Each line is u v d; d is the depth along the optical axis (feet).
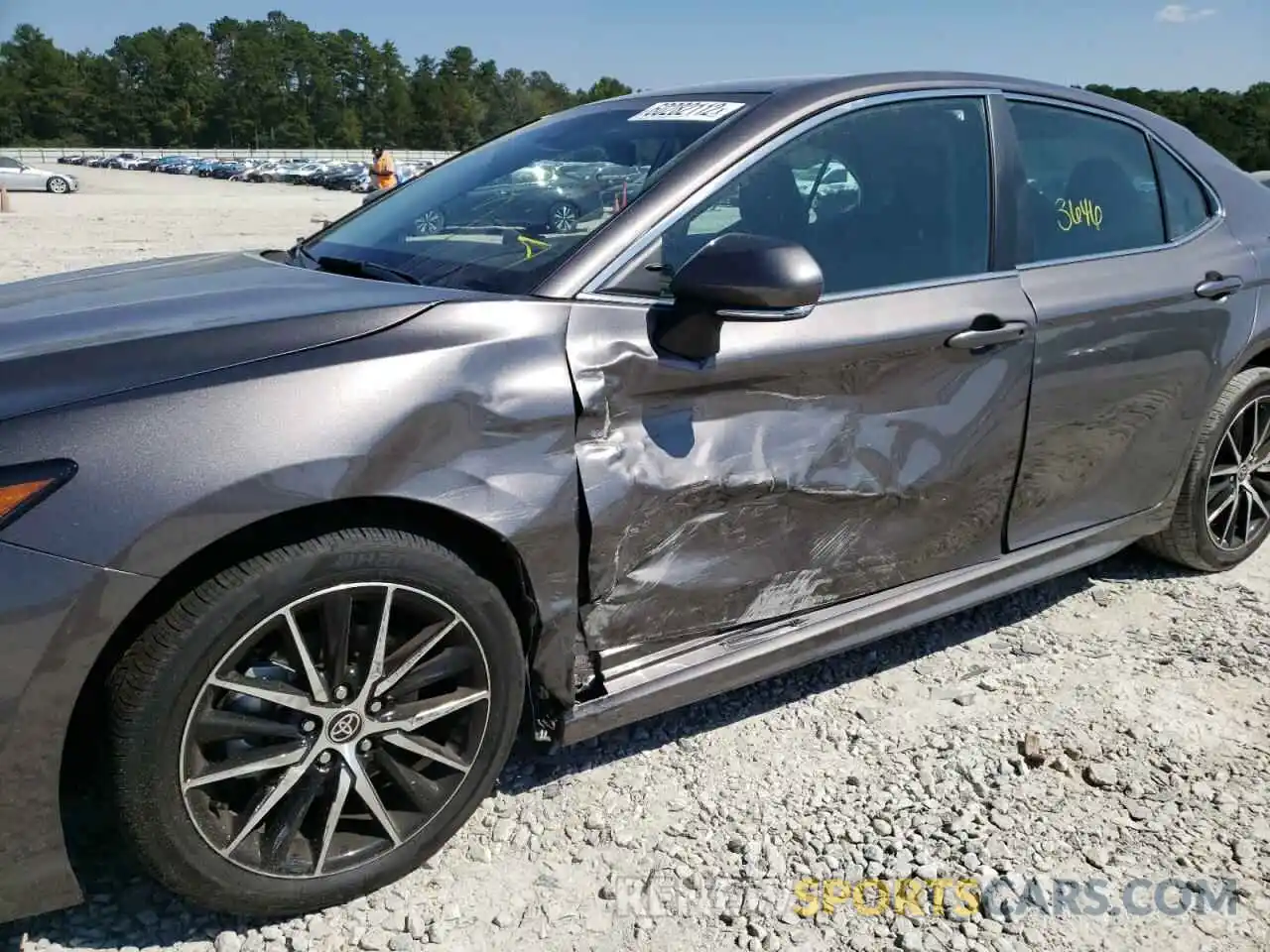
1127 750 9.17
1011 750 9.18
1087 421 10.25
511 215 8.79
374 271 8.82
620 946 7.01
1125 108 11.51
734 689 9.29
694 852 7.89
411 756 7.41
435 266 8.52
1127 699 9.98
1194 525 12.06
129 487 5.94
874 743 9.27
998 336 9.21
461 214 9.29
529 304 7.41
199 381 6.33
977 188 9.67
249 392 6.36
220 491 6.08
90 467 5.91
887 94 9.40
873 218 9.03
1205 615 11.72
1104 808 8.41
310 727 6.81
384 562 6.73
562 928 7.15
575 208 8.40
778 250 7.25
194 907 7.19
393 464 6.62
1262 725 9.59
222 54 395.75
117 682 6.13
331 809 6.97
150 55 371.97
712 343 7.64
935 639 11.17
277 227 65.72
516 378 7.12
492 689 7.45
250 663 6.62
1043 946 7.03
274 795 6.74
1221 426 11.76
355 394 6.57
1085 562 11.11
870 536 9.04
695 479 7.83
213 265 9.61
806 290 7.25
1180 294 10.77
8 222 64.08
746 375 7.97
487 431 6.99
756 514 8.28
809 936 7.09
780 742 9.27
